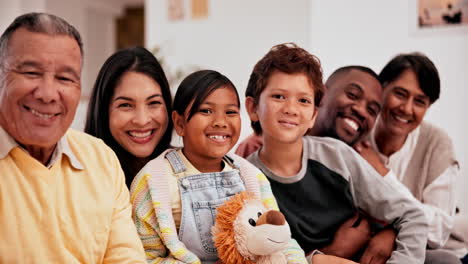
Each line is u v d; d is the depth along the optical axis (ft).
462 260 4.79
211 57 13.14
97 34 20.86
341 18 8.33
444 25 7.70
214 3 13.00
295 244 3.61
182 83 3.76
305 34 12.21
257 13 12.66
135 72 3.86
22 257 2.59
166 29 13.50
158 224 3.35
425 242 4.03
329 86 5.28
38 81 2.63
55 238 2.69
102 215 2.95
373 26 8.13
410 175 5.53
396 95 5.50
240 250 2.99
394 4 7.98
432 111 7.86
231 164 3.86
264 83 4.12
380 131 5.61
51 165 2.88
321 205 4.27
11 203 2.64
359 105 5.11
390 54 8.04
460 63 7.63
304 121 4.06
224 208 3.19
